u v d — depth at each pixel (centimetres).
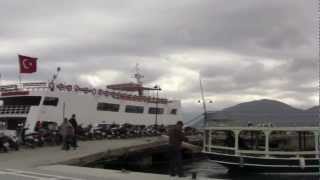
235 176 3794
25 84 5234
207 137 4062
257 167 3650
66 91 5291
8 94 5225
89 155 3297
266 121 3859
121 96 6256
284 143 3666
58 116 5156
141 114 6675
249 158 3662
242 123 3950
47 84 5141
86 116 5575
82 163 3162
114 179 2062
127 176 2164
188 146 5131
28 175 2202
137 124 6562
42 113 4991
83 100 5534
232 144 3831
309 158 3575
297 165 3584
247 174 3750
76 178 2086
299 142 3634
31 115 4947
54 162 2853
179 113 7519
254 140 3738
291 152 3594
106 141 4794
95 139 5103
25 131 4322
